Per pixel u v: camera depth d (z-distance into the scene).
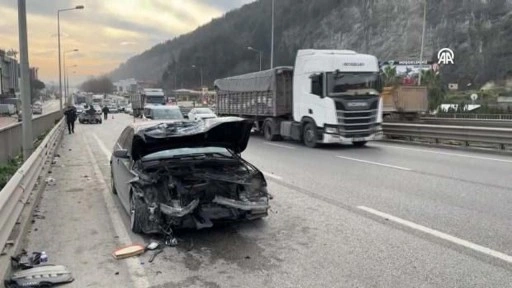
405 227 6.38
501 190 8.90
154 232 6.20
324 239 5.93
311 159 14.12
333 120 16.81
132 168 6.72
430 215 7.01
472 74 94.38
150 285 4.60
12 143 14.53
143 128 6.88
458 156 14.60
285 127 19.92
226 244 5.84
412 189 9.09
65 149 18.02
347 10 121.50
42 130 25.98
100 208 7.77
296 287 4.48
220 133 7.15
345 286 4.47
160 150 7.04
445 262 5.04
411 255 5.27
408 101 29.64
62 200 8.41
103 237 6.17
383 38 114.38
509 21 95.31
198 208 6.20
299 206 7.72
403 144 19.27
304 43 110.75
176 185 6.16
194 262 5.23
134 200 6.31
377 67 17.50
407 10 114.81
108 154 16.03
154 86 156.75
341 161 13.58
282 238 6.03
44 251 5.60
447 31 104.69
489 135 16.09
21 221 6.33
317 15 118.56
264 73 21.48
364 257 5.25
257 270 4.95
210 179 6.28
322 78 16.95
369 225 6.52
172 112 23.45
